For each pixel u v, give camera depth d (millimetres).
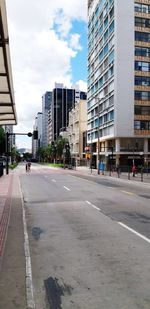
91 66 96812
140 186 31922
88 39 102000
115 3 68625
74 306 5652
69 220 13758
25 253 8930
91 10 97312
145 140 70875
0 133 95375
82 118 117250
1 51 11492
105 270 7477
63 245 9727
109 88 73875
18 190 26562
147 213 15430
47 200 20484
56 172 63219
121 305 5672
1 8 8602
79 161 115375
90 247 9461
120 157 70688
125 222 13203
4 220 13695
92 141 92938
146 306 5637
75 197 21969
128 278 6961
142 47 69438
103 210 16422
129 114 68625
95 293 6199
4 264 7984
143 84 69500
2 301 5875
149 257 8445
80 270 7500
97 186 31156
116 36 68375
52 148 145250
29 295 6129
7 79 14586
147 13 69688
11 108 20953
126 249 9211
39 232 11539
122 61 68375
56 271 7453
